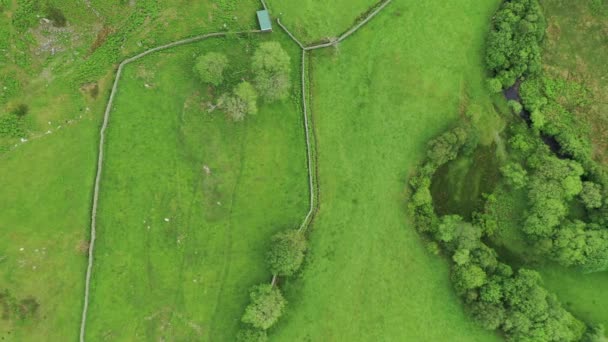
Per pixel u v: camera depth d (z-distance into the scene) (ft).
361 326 151.53
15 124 146.30
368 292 153.17
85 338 142.61
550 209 149.38
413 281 154.51
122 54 153.17
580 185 152.66
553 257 150.51
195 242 150.00
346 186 157.07
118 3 154.30
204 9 158.20
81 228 146.30
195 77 155.33
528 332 143.23
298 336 149.38
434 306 153.48
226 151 154.20
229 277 150.00
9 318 140.56
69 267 144.66
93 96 150.30
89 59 151.84
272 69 148.05
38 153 146.92
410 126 160.66
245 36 158.81
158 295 147.13
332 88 160.15
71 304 143.64
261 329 142.61
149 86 152.97
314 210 155.12
